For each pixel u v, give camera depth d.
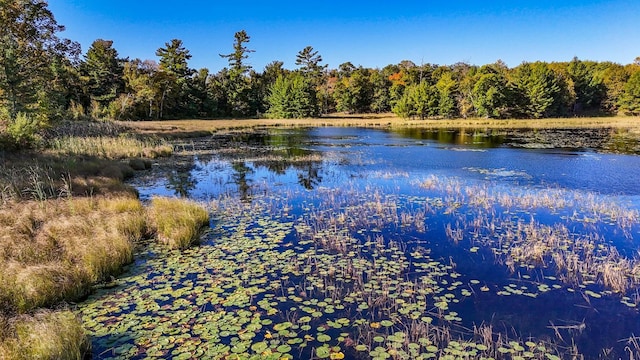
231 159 21.23
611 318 5.11
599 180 14.87
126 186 12.55
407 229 8.98
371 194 12.72
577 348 4.48
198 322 5.01
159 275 6.50
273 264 6.92
